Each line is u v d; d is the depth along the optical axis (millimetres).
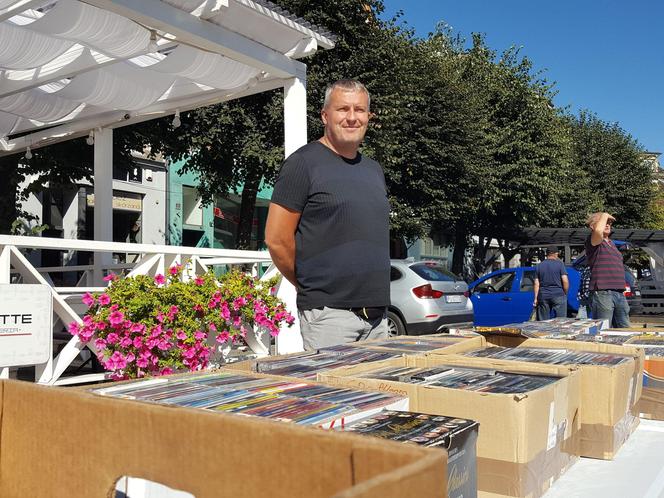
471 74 22469
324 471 633
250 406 1171
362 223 2537
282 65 5547
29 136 7891
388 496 507
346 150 2613
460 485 1100
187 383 1396
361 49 12547
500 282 12875
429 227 20969
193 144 11992
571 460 1688
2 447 935
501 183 21859
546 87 22828
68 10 4422
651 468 1670
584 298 8523
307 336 2543
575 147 30875
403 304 10125
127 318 3992
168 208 19469
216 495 707
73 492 846
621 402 1854
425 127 16625
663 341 2682
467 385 1537
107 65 5477
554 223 25875
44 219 15727
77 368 5461
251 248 13875
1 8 4320
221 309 4410
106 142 7355
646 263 22625
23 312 3748
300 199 2529
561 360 1969
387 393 1346
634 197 31297
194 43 4852
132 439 786
